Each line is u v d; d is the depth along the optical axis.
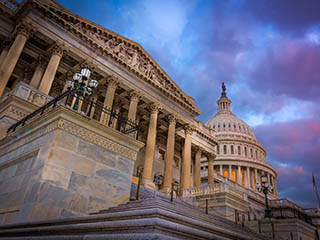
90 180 10.70
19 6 28.23
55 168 9.68
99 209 10.70
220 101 145.62
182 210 12.09
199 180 47.38
